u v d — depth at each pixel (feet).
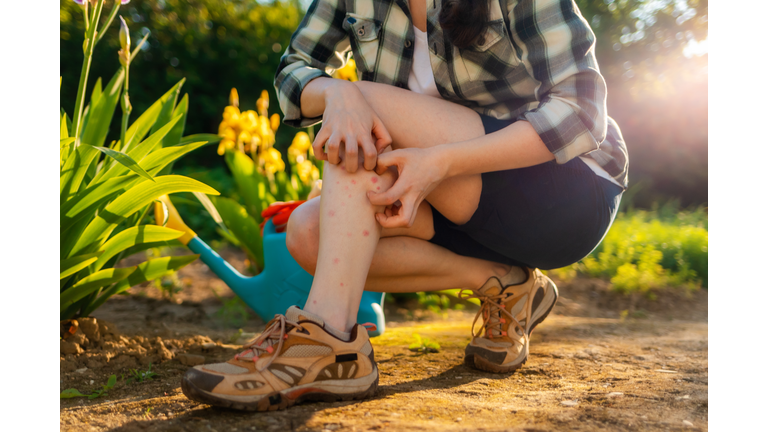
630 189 23.47
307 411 3.18
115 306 7.97
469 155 3.45
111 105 5.58
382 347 5.58
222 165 21.56
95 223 4.76
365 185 3.43
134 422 3.11
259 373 3.19
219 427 2.97
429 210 4.12
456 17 3.53
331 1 4.39
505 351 4.37
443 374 4.37
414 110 3.77
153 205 6.31
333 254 3.42
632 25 26.89
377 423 2.97
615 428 2.96
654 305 10.16
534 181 3.76
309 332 3.29
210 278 10.62
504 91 3.86
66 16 20.38
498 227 3.87
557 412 3.23
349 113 3.49
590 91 3.52
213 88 22.74
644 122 25.66
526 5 3.61
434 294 9.12
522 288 4.53
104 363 4.52
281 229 6.21
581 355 5.17
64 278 4.85
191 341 5.50
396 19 4.09
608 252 13.25
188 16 23.49
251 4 25.84
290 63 4.39
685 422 3.07
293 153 9.45
